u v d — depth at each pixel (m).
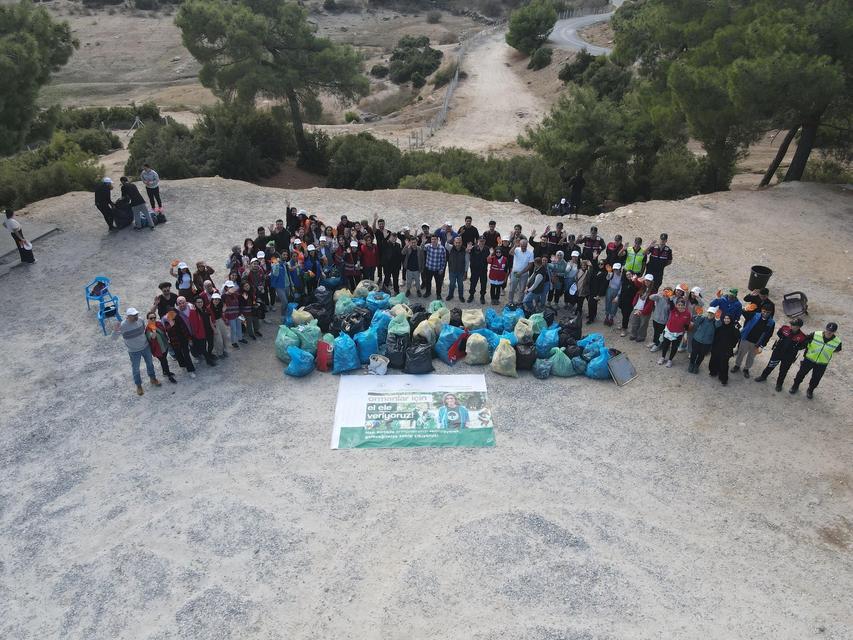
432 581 8.02
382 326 12.53
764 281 14.82
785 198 20.86
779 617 7.63
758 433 10.65
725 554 8.46
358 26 88.88
